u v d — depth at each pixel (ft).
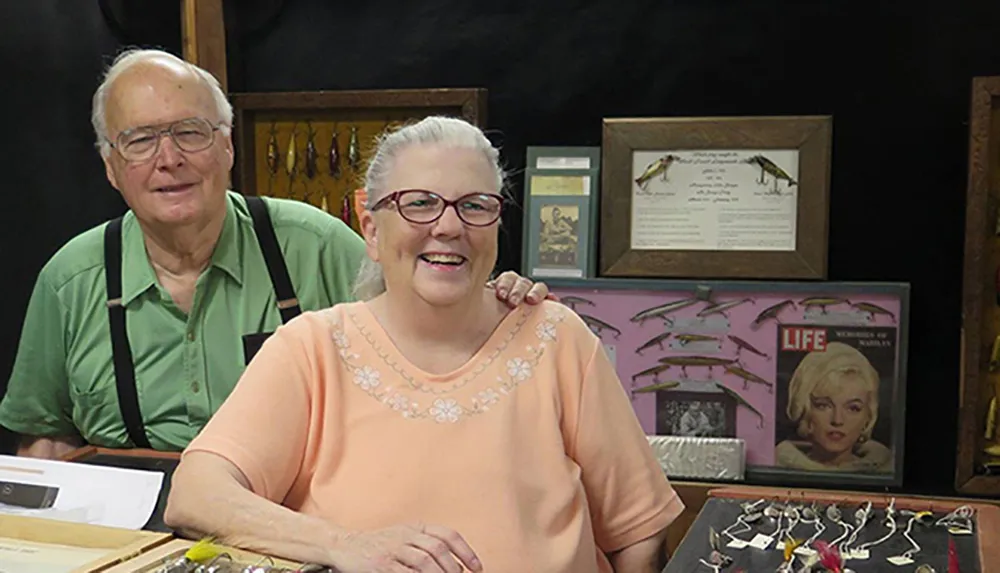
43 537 4.59
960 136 9.06
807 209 9.12
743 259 9.25
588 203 9.55
